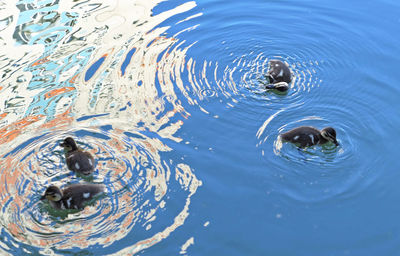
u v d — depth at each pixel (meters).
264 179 10.26
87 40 15.12
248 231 9.15
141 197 9.72
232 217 9.41
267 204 9.70
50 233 8.98
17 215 9.34
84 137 11.27
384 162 10.62
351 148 11.01
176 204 9.61
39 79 13.38
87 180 10.13
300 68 13.81
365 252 8.75
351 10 16.34
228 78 13.40
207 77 13.44
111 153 10.78
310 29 15.41
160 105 12.37
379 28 15.36
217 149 11.02
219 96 12.70
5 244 8.73
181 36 15.24
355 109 12.21
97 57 14.30
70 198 9.46
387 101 12.44
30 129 11.55
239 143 11.20
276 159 10.74
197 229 9.13
